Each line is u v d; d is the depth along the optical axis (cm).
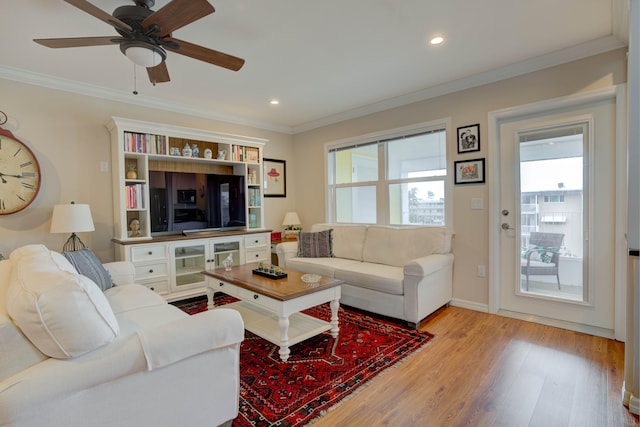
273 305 230
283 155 521
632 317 173
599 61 259
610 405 177
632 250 170
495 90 314
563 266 288
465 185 336
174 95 366
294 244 418
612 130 260
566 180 284
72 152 328
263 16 214
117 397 121
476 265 331
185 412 140
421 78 326
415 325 287
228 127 455
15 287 120
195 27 226
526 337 263
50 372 106
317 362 228
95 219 341
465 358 231
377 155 421
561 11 213
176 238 354
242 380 207
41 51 255
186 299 384
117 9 179
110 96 350
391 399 185
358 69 302
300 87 346
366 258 382
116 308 206
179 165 405
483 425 163
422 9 209
